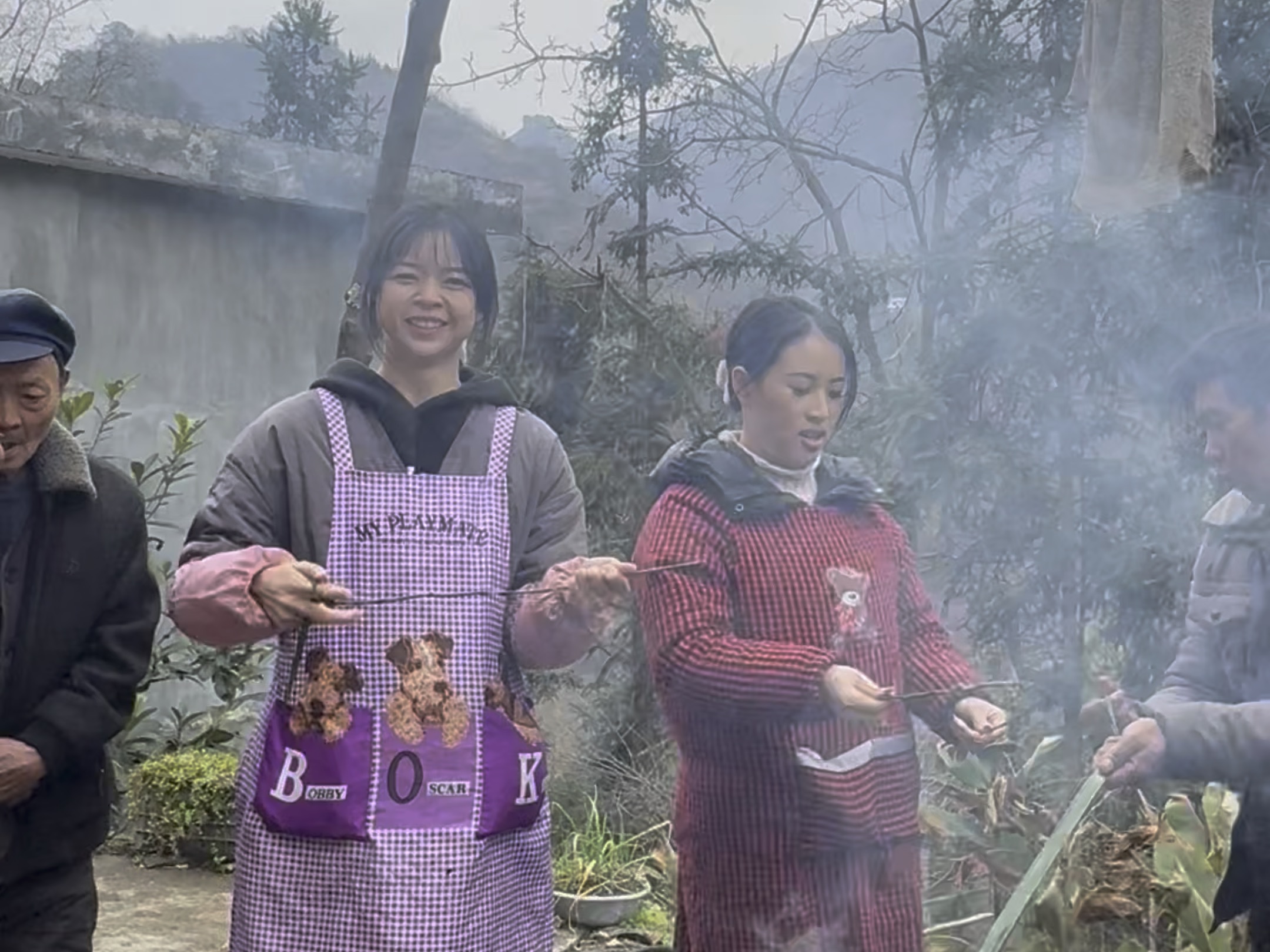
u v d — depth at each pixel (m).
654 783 3.58
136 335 4.38
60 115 3.99
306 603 1.56
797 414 1.65
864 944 1.61
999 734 1.64
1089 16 2.63
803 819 1.61
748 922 1.64
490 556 1.72
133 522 1.88
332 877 1.64
